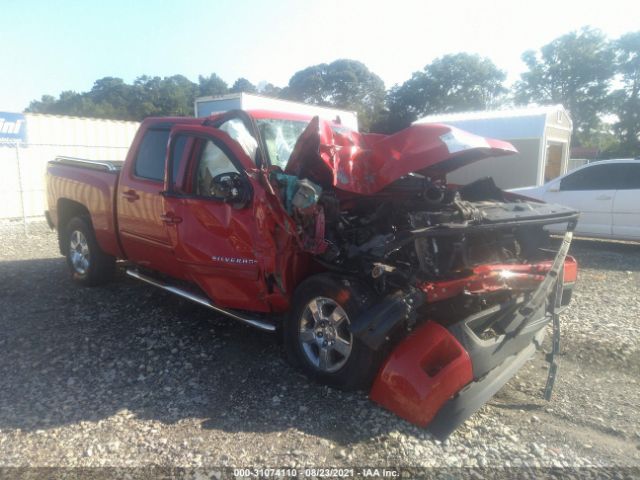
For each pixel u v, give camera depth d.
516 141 13.22
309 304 3.79
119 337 4.73
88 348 4.48
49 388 3.76
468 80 55.16
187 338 4.72
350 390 3.67
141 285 6.40
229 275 4.22
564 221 4.11
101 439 3.11
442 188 3.97
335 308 3.67
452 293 3.41
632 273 7.67
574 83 54.31
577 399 3.72
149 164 5.13
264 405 3.54
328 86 60.59
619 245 10.12
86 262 6.26
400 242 3.31
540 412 3.53
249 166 3.96
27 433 3.17
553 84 55.84
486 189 4.62
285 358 4.30
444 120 14.61
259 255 3.91
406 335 3.48
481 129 13.80
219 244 4.21
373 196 3.96
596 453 3.05
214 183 3.91
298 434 3.18
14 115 14.08
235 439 3.12
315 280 3.71
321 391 3.72
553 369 3.74
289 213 3.60
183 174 4.51
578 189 9.79
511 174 13.37
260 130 4.40
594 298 6.27
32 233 11.10
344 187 3.52
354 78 59.56
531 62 57.09
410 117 54.47
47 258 8.18
